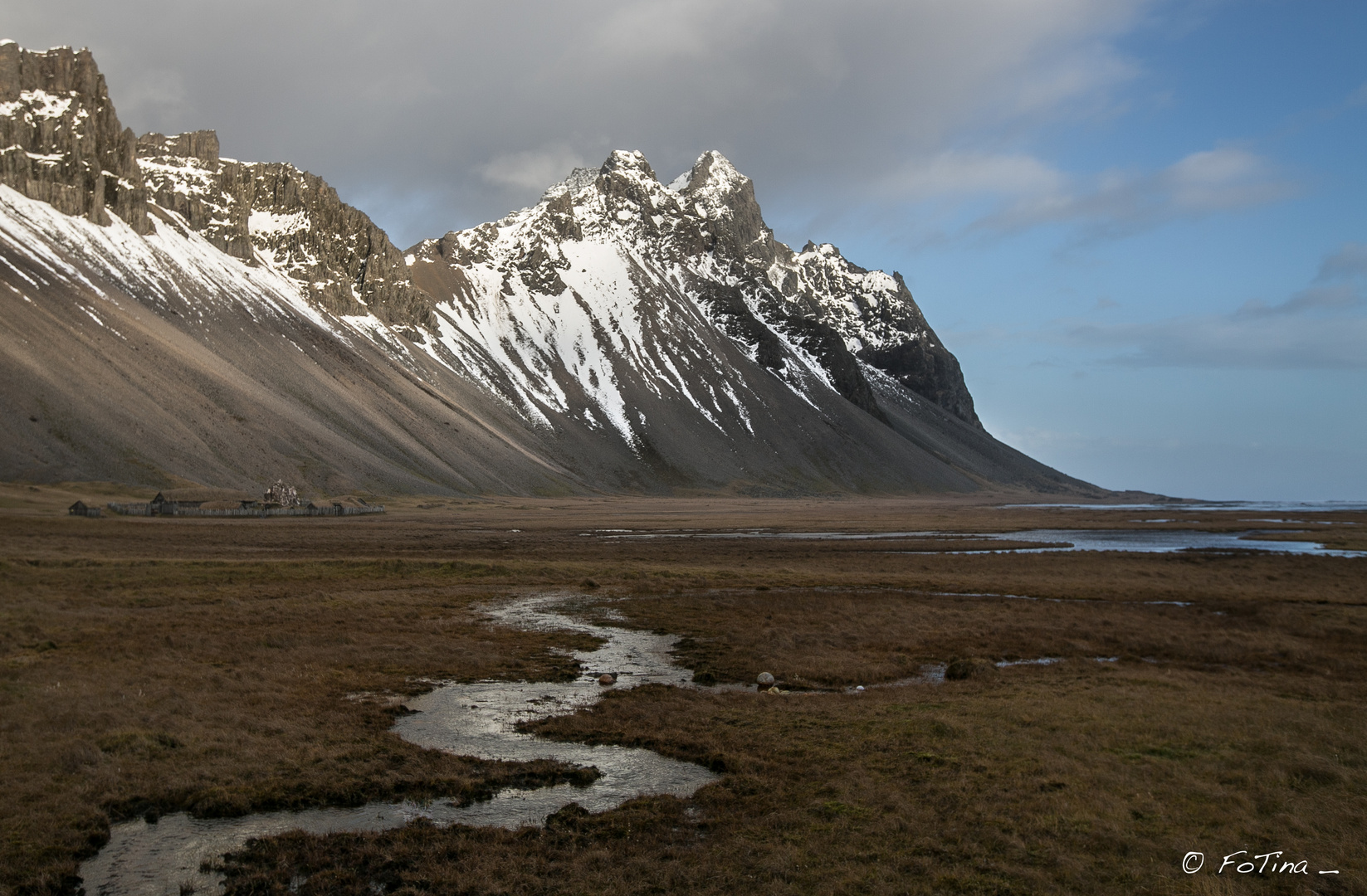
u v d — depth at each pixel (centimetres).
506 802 1902
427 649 3569
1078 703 2669
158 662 3067
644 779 2050
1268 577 6712
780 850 1608
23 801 1795
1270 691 2878
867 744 2253
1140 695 2772
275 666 3103
